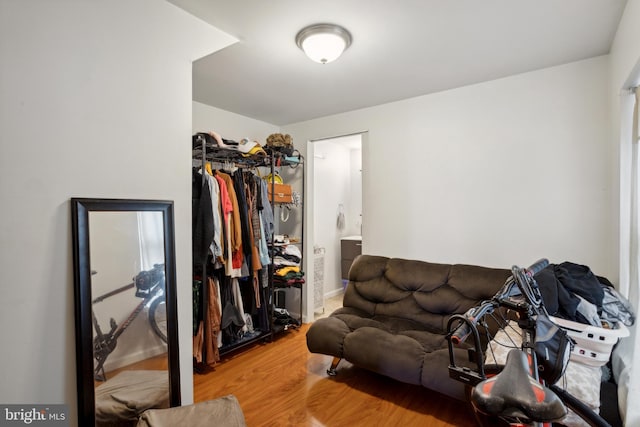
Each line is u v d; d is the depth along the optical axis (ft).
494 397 2.62
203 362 8.50
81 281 4.34
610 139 7.20
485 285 7.88
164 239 5.30
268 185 11.16
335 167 16.97
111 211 4.71
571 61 7.70
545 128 8.10
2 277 3.80
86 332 4.38
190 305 5.79
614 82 6.70
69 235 4.32
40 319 4.08
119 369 4.76
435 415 6.61
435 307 8.32
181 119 5.64
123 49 4.89
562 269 6.20
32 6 4.05
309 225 12.71
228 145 9.80
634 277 5.67
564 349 3.79
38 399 4.07
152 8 5.24
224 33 6.31
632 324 5.54
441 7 5.56
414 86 9.23
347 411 6.76
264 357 9.43
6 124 3.83
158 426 4.42
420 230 10.05
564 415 2.41
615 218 6.72
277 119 12.53
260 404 7.04
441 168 9.66
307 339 8.39
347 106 10.98
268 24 6.08
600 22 6.06
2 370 3.81
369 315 9.32
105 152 4.68
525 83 8.34
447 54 7.31
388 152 10.68
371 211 11.03
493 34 6.47
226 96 9.98
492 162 8.84
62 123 4.28
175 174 5.55
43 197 4.10
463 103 9.28
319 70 8.12
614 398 5.10
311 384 7.87
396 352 6.86
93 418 4.42
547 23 6.07
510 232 8.59
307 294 12.66
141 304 5.02
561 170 7.90
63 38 4.30
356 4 5.47
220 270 9.11
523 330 4.00
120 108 4.85
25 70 3.98
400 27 6.19
